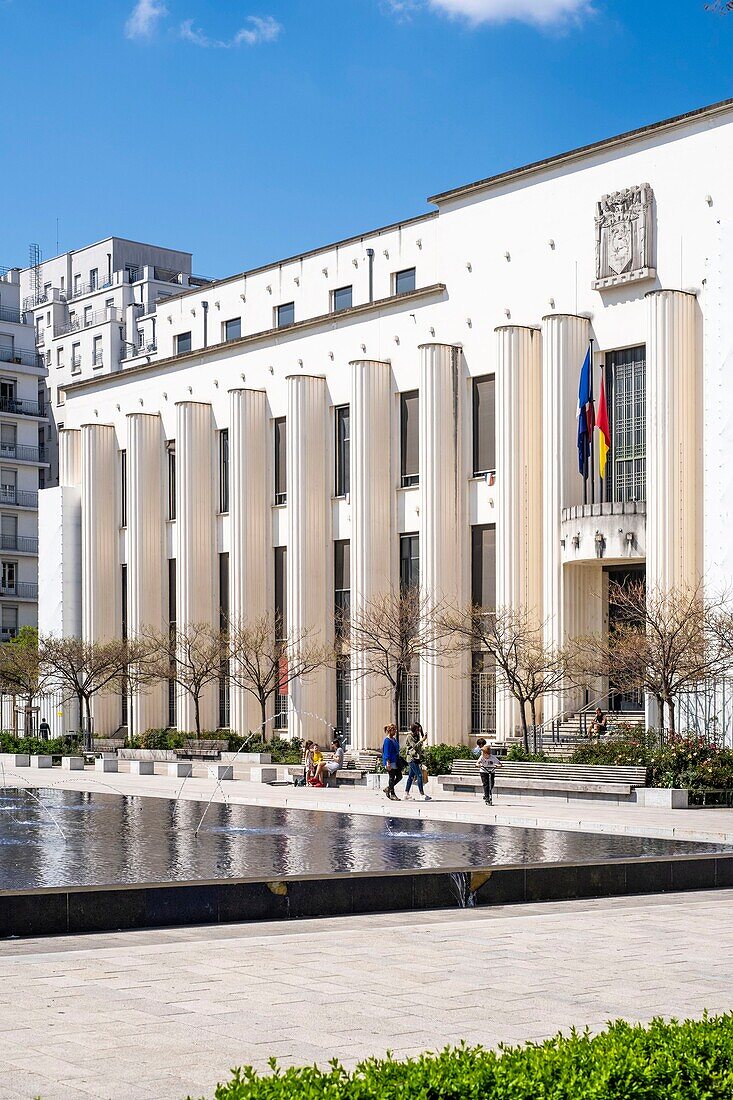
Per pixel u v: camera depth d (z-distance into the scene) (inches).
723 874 711.1
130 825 1037.8
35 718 2605.8
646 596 1520.7
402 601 1839.3
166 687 2373.3
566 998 382.3
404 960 447.8
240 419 2204.7
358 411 1994.3
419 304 1973.4
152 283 3912.4
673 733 1384.1
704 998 384.5
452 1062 232.2
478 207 1889.8
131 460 2437.3
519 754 1518.2
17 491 3641.7
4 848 846.5
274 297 2331.4
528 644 1658.5
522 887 631.8
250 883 557.6
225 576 2299.5
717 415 1508.4
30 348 3782.0
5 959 443.5
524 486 1761.8
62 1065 301.6
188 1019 349.1
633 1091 218.2
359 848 844.6
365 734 1919.3
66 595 2576.3
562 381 1708.9
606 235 1707.7
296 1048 318.3
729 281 1497.3
